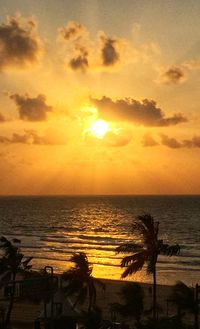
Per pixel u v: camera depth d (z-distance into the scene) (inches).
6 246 2086.6
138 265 1776.6
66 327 1496.1
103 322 1925.4
